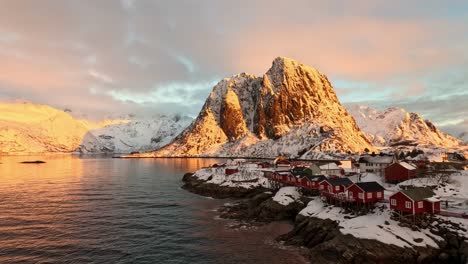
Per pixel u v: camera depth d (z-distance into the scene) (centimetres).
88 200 9312
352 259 4612
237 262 4788
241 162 16262
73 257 4922
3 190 11081
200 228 6544
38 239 5716
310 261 4816
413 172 8469
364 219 5356
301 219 6372
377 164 10731
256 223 6931
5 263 4678
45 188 11575
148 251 5206
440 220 5094
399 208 5275
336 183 6994
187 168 19875
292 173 9581
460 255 4500
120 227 6525
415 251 4562
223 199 9738
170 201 9325
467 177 7881
